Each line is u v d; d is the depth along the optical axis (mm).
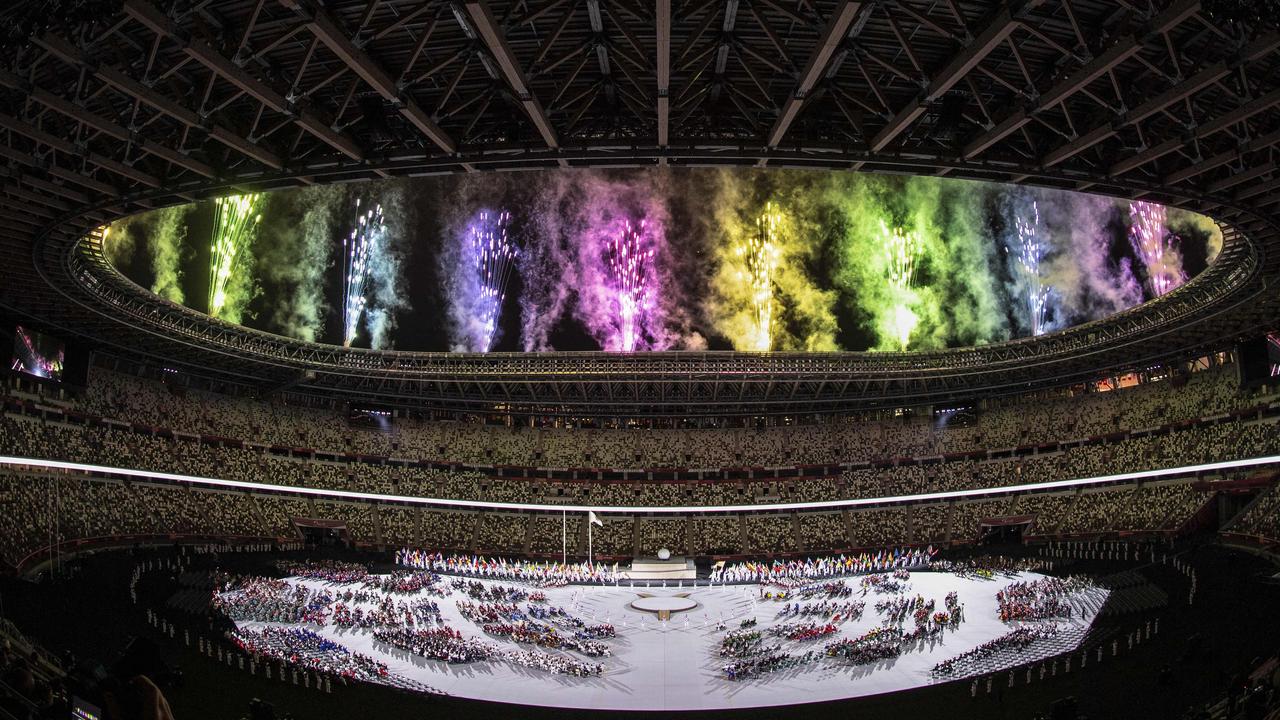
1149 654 46125
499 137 39531
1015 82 35719
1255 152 39250
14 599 46188
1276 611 47906
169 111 31953
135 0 25172
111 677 9742
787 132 39156
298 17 27328
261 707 26844
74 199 42625
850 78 36125
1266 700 24312
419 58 33594
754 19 31641
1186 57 33031
